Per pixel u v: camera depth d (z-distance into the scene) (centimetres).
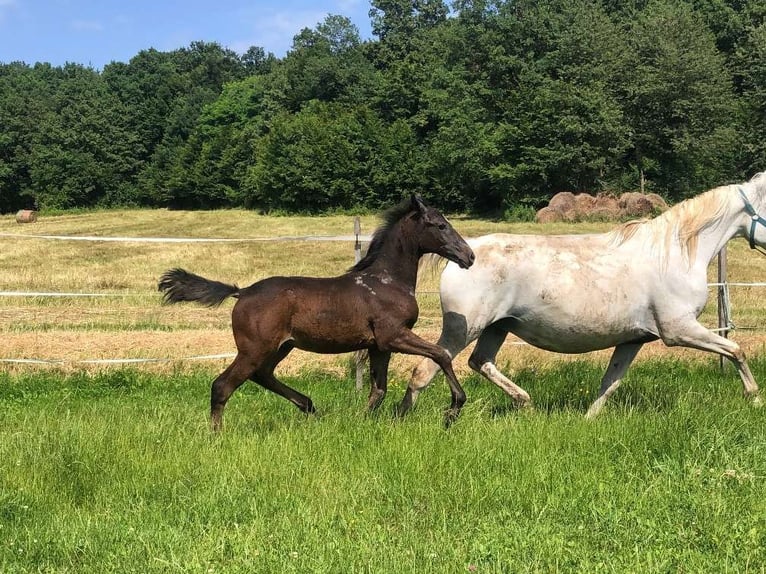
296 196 6556
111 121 8912
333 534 452
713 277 2216
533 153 5169
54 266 2694
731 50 6353
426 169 6206
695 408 701
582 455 591
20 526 477
